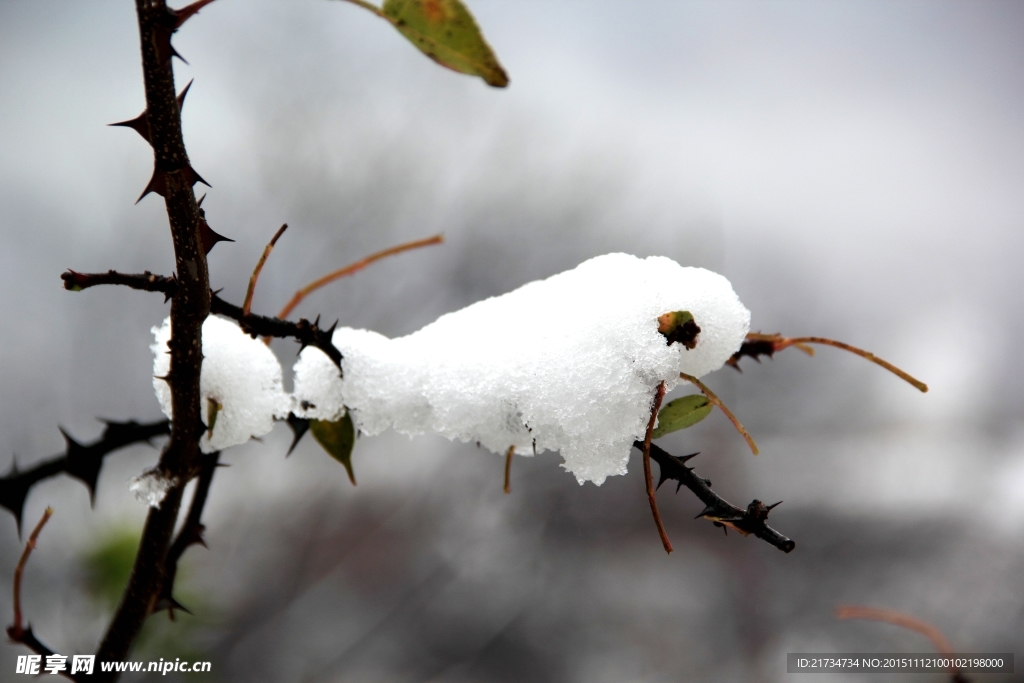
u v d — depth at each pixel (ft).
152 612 1.96
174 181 1.80
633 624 5.63
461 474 6.40
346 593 5.65
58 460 1.93
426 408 1.93
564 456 1.88
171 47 1.78
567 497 6.50
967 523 6.06
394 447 6.44
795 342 1.94
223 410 1.92
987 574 5.44
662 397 1.86
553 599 5.81
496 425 1.91
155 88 1.78
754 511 1.83
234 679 4.74
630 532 6.48
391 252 2.00
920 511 6.37
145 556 1.90
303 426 1.95
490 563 6.05
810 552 6.19
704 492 1.85
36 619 3.95
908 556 5.86
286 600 5.45
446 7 1.84
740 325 1.89
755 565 6.11
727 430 7.25
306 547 5.81
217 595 4.86
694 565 6.19
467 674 5.19
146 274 1.82
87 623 3.41
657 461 1.86
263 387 1.93
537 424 1.88
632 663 5.29
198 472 1.91
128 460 5.73
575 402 1.87
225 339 1.93
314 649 5.14
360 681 4.97
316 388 1.93
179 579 3.34
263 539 5.79
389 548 6.03
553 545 6.29
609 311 1.88
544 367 1.88
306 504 6.07
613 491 6.63
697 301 1.89
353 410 1.94
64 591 4.02
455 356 1.92
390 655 5.22
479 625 5.58
